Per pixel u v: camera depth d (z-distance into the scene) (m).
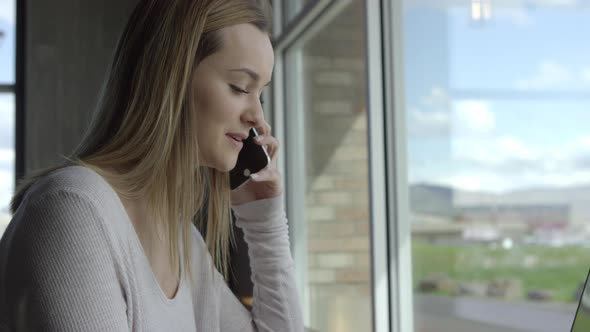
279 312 1.29
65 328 0.78
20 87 5.61
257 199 1.32
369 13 2.46
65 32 5.52
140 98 0.93
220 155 0.98
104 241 0.83
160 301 0.94
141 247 0.91
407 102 2.18
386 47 2.43
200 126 0.97
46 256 0.79
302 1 3.51
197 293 1.13
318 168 3.33
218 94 0.95
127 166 0.93
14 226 0.83
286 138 4.06
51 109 5.48
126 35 0.97
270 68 1.00
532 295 1.46
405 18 2.17
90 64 5.54
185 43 0.92
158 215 0.95
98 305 0.80
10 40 5.63
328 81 3.14
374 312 2.38
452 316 1.87
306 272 3.55
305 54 3.58
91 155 0.92
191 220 1.05
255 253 1.31
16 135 5.59
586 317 0.81
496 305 1.60
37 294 0.78
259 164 1.29
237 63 0.95
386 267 2.38
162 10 0.94
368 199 2.60
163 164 0.93
